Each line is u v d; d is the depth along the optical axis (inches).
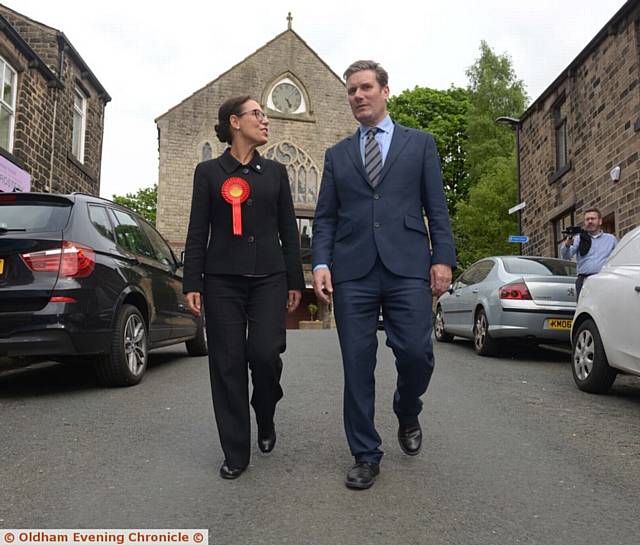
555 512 112.7
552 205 605.6
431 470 135.9
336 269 132.6
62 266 211.3
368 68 134.9
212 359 133.8
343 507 114.0
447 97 1537.9
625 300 207.0
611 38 462.0
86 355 221.6
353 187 133.0
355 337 129.1
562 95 575.2
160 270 281.4
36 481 128.7
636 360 200.4
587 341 231.6
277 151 1282.0
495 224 1019.9
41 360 315.3
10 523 107.9
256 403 140.3
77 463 140.5
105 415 186.7
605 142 475.8
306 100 1302.9
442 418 184.9
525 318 313.6
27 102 501.4
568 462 143.1
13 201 222.8
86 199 237.0
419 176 133.9
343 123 1311.5
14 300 207.2
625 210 441.1
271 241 136.3
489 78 1391.5
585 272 317.1
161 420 180.4
